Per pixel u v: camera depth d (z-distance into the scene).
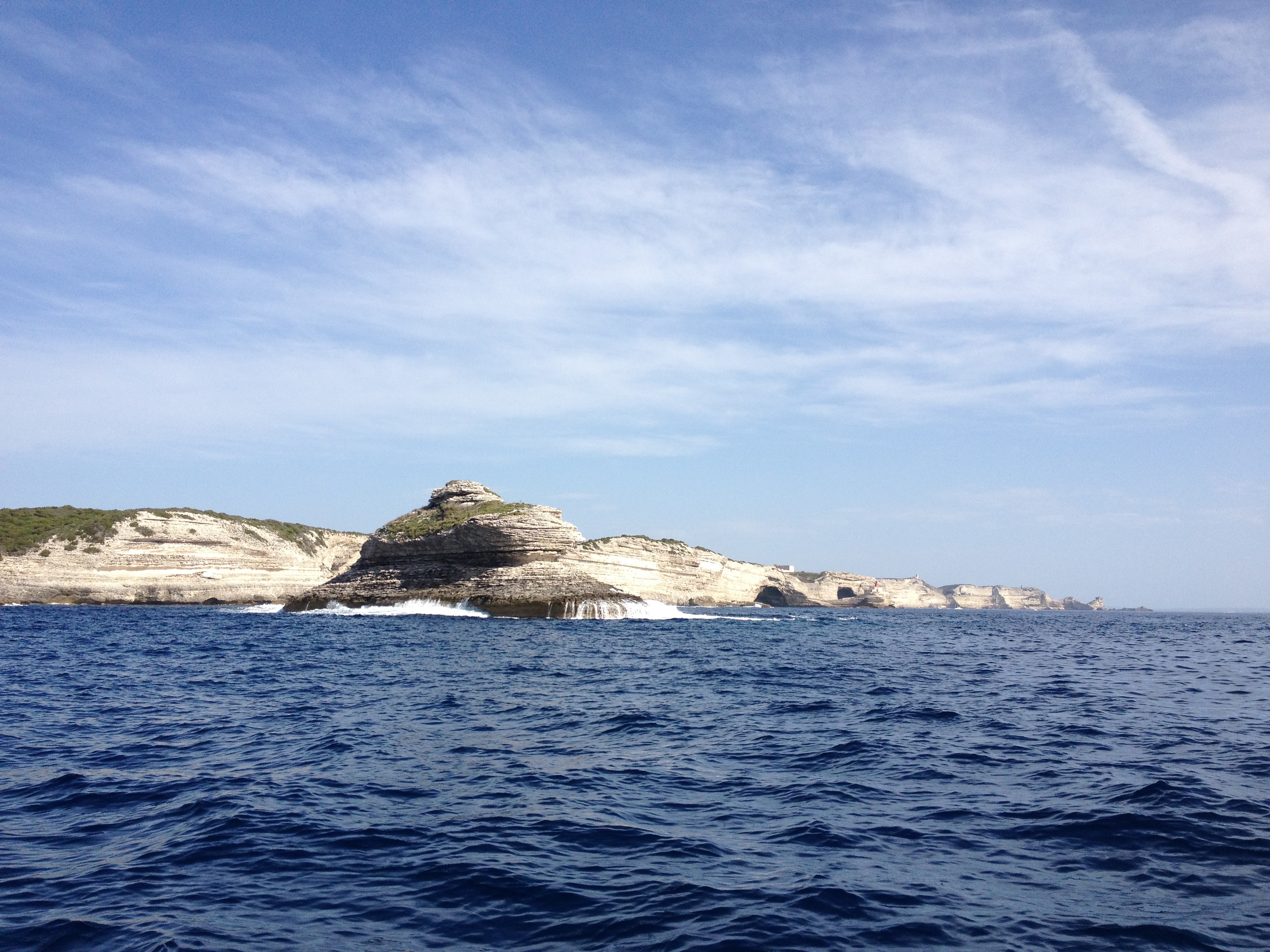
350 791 13.72
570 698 25.14
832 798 13.43
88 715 21.33
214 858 10.52
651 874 10.00
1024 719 21.36
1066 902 9.18
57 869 10.13
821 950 7.97
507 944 8.12
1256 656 48.31
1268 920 8.69
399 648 43.69
